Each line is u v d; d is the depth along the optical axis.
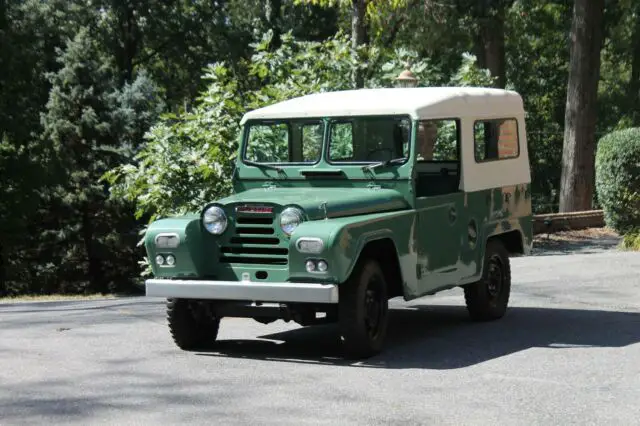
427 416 7.48
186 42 55.88
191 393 8.27
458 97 11.51
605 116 52.56
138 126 43.56
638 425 7.23
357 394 8.21
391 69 21.97
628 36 48.66
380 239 10.00
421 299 14.70
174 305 10.21
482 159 11.95
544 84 52.88
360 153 10.80
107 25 54.56
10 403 7.95
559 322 12.12
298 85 20.23
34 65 45.50
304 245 9.24
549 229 28.73
